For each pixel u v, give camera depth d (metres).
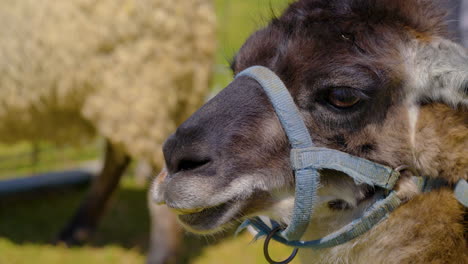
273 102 2.25
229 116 2.30
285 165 2.31
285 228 2.48
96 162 7.48
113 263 5.29
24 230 5.89
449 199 2.35
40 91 4.64
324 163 2.24
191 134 2.28
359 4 2.32
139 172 6.80
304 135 2.23
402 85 2.26
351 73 2.19
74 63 4.48
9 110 4.77
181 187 2.25
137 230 5.98
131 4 4.38
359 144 2.28
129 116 4.56
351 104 2.22
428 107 2.30
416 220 2.36
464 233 2.36
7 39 4.57
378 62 2.21
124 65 4.48
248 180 2.28
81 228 5.68
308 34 2.29
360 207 2.42
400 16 2.34
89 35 4.43
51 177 6.85
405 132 2.29
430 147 2.30
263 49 2.38
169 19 4.49
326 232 2.54
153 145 4.63
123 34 4.43
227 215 2.32
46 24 4.46
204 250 5.49
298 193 2.26
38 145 7.30
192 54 4.72
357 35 2.25
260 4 4.30
